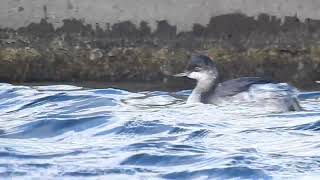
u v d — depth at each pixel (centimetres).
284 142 1702
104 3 2553
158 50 2553
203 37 2567
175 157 1569
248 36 2581
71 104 2127
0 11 2530
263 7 2586
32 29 2539
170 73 2541
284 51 2581
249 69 2575
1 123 1883
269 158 1570
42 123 1866
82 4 2547
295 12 2595
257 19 2584
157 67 2547
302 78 2584
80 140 1731
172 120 1909
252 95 2136
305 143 1689
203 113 2028
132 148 1638
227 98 2162
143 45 2555
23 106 2108
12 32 2533
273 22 2588
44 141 1720
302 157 1574
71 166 1506
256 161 1547
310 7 2597
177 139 1733
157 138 1742
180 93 2375
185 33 2564
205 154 1591
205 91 2211
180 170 1495
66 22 2545
